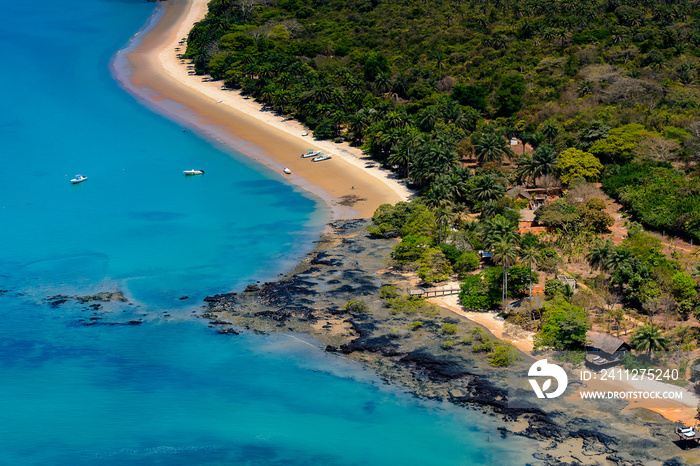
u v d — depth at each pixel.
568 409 112.00
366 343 133.50
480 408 114.88
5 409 116.50
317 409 116.38
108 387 123.31
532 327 134.50
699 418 107.94
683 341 126.56
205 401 119.94
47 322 146.12
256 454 105.56
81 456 105.12
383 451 105.12
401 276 161.38
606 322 134.12
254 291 157.25
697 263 149.75
